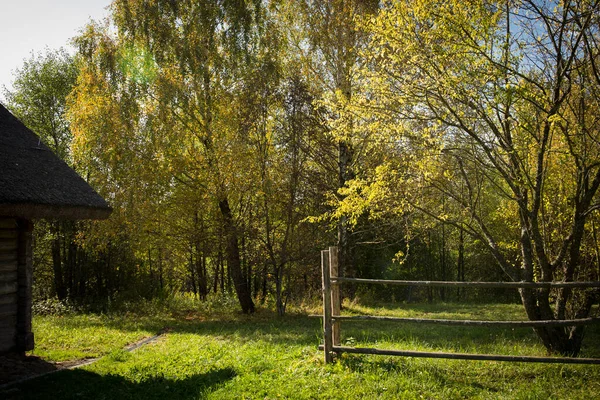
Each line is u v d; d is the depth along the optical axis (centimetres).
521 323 578
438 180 827
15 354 750
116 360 777
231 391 556
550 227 870
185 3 1570
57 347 889
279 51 1628
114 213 1491
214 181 1455
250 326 1229
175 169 1506
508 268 795
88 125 1515
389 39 777
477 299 2962
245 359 709
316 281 1827
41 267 2144
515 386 561
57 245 2052
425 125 804
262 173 1486
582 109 722
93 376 657
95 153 1540
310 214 1583
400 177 852
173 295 2081
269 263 1548
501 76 695
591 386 559
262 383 578
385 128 828
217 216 1614
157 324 1316
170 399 548
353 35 1438
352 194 902
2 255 742
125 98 1514
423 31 757
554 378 586
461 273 2900
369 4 1400
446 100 767
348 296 1895
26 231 774
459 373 609
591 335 991
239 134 1480
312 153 1625
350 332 1038
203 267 2200
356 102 873
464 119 773
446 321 598
